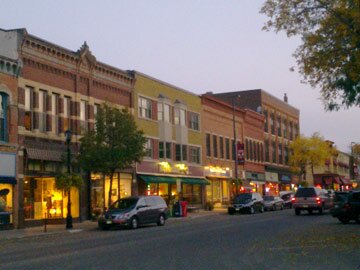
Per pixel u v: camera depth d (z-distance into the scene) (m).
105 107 34.97
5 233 28.75
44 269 14.45
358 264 13.50
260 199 48.34
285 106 85.81
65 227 32.41
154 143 47.81
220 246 19.39
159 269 13.96
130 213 30.78
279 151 81.56
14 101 32.47
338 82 20.33
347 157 121.00
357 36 19.12
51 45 35.88
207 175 56.50
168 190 49.69
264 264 14.30
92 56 40.06
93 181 39.25
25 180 33.62
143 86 46.88
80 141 35.31
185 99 53.91
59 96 36.81
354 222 30.58
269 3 20.84
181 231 27.34
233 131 64.88
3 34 32.31
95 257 17.03
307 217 37.19
